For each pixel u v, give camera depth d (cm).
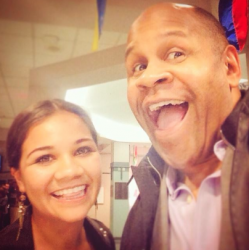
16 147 44
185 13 43
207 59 42
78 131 44
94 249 44
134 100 44
